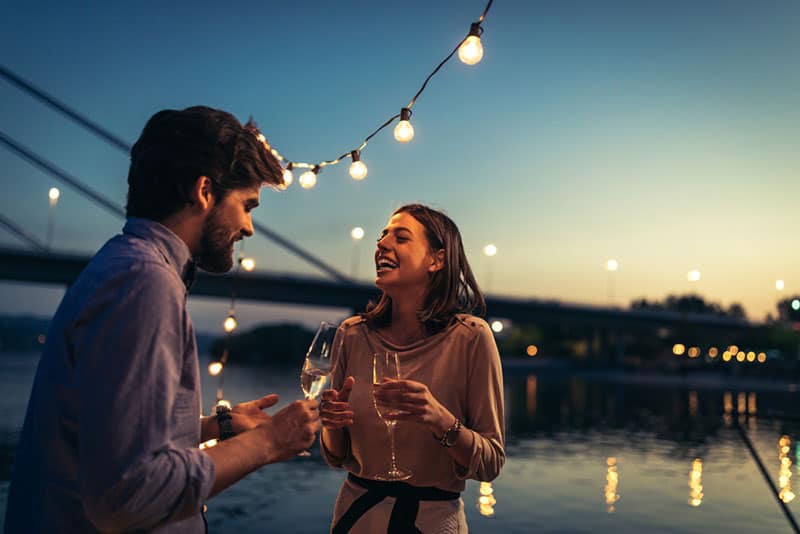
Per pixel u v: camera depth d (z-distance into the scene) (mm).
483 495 9125
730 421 19688
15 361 94375
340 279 54438
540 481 10305
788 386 39781
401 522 1806
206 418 1536
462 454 1702
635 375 68812
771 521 7207
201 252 1275
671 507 8164
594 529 7191
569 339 112625
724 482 9953
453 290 2010
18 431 16578
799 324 70125
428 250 1997
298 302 52719
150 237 1198
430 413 1632
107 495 992
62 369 1088
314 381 1697
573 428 18594
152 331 1066
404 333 2051
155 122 1263
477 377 1896
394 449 1848
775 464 4461
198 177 1218
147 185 1232
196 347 1192
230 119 1279
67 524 1076
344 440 1939
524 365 91875
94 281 1096
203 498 1088
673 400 30938
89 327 1059
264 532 7641
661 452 13625
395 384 1616
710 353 83062
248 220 1311
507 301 65438
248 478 11016
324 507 9031
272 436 1213
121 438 1007
